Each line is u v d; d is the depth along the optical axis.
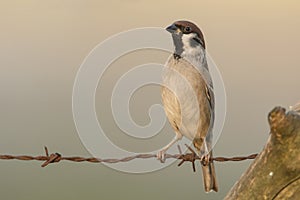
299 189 4.05
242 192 4.14
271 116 3.91
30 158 6.61
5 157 6.65
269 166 4.04
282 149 3.97
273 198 4.10
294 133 3.92
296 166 3.98
